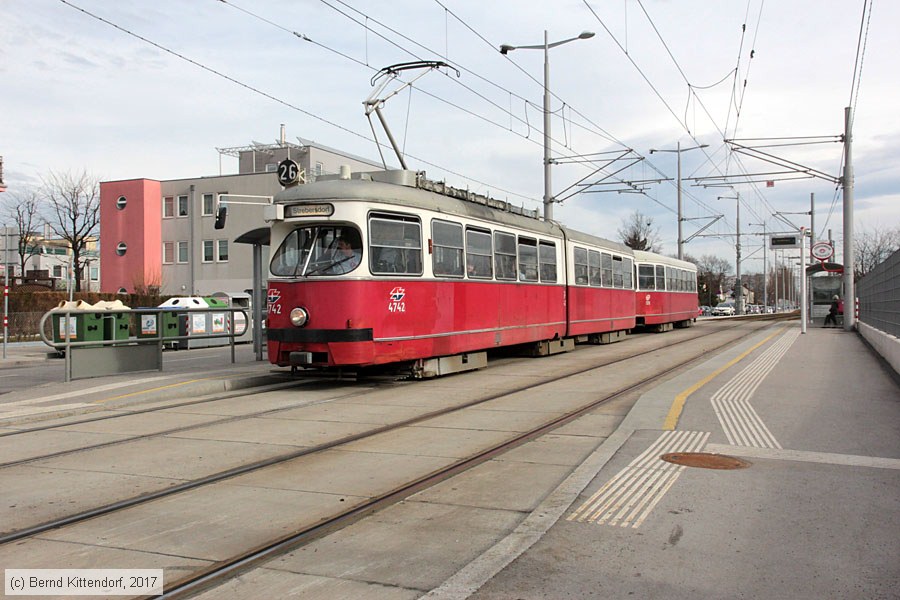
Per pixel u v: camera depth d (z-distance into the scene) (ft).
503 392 40.09
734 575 13.94
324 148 173.78
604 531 16.42
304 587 13.58
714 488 19.77
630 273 88.94
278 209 40.91
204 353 83.61
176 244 167.12
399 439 27.43
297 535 16.47
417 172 46.60
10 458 24.70
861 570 14.17
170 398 38.68
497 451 24.93
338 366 39.83
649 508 18.04
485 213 52.21
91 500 19.61
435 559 14.97
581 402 35.91
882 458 23.16
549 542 15.74
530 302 59.06
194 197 165.07
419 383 44.78
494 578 13.84
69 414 33.24
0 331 107.55
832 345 71.67
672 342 83.66
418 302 43.52
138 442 27.20
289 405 36.06
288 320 40.63
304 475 22.12
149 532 16.92
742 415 30.63
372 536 16.43
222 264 162.20
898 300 53.16
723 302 367.45
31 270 212.02
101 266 169.78
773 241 102.47
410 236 43.34
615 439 26.09
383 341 40.75
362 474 22.17
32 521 17.80
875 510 17.90
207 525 17.40
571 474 21.42
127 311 46.91
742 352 62.90
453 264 47.44
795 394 36.50
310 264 40.42
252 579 14.01
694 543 15.65
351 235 40.22
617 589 13.33
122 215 168.25
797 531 16.39
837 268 124.36
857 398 35.29
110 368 45.57
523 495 19.54
